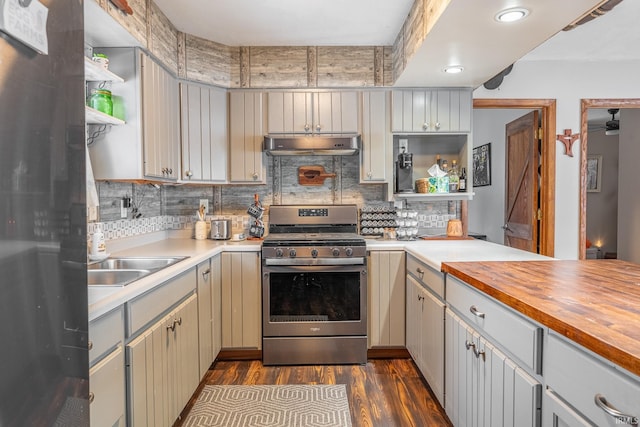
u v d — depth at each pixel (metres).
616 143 5.67
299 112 2.99
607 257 5.41
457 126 3.04
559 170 3.40
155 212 3.08
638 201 4.09
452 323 1.82
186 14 2.49
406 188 3.08
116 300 1.28
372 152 3.02
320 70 2.99
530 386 1.14
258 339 2.78
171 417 1.80
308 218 3.23
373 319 2.80
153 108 2.36
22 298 0.71
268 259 2.69
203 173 2.87
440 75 2.71
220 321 2.73
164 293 1.72
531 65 3.37
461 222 3.31
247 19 2.56
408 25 2.47
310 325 2.74
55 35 0.82
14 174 0.70
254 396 2.30
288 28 2.70
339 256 2.71
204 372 2.34
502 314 1.32
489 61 2.42
